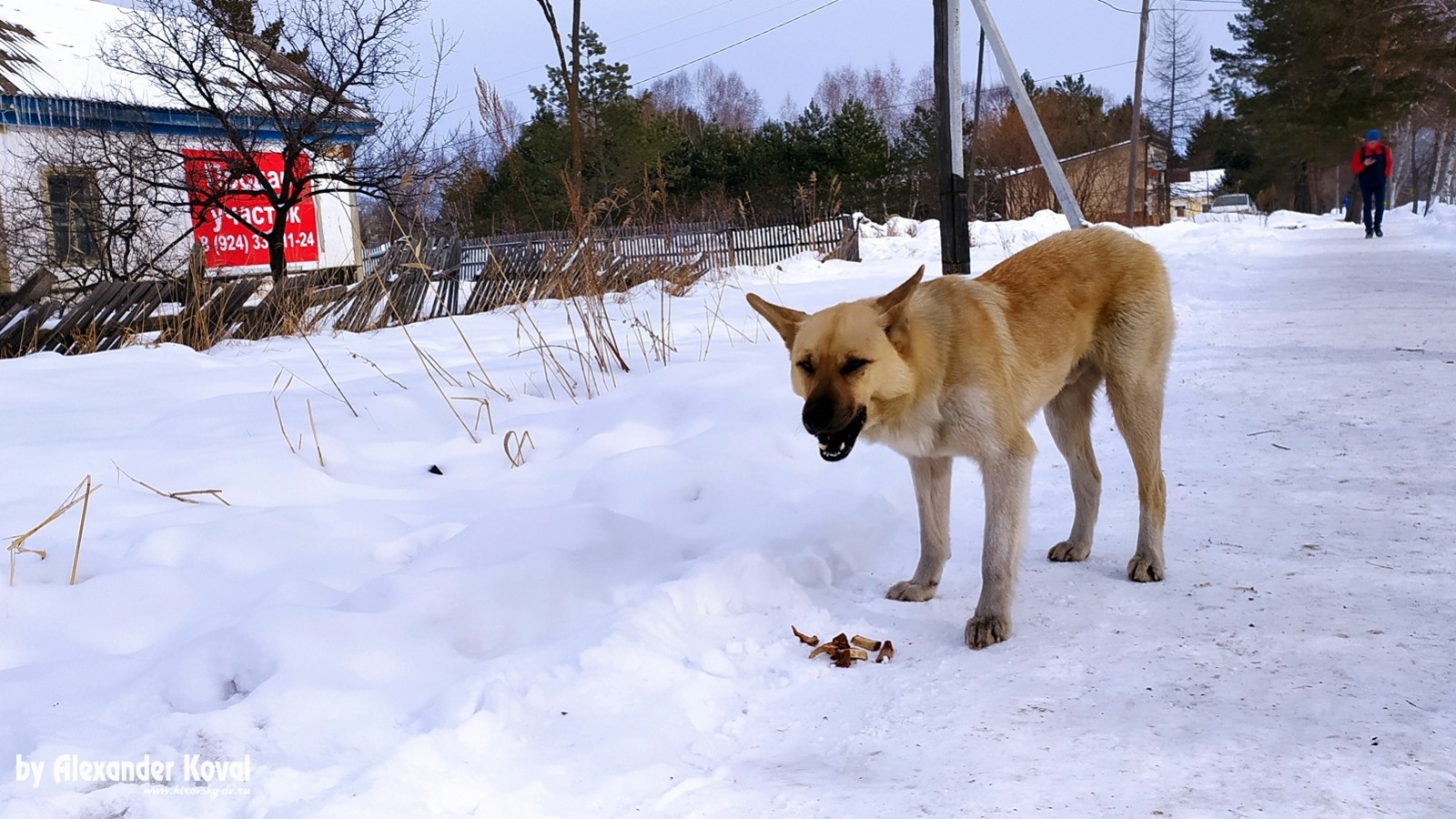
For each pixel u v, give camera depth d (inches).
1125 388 151.0
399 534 168.7
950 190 387.9
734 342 318.7
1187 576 143.6
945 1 378.6
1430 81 1550.2
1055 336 145.2
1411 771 87.0
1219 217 1509.6
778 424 216.1
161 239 622.2
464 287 570.3
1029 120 400.5
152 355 313.3
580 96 1084.5
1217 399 248.5
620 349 309.7
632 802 90.5
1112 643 122.6
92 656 126.3
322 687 107.9
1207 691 106.7
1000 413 133.3
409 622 125.2
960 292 141.3
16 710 110.3
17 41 702.5
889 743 100.7
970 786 89.7
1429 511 159.3
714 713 110.9
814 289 495.2
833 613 140.3
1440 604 124.4
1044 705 106.8
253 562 151.9
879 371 129.0
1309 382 257.6
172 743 100.0
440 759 94.3
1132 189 1374.3
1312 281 480.1
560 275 450.6
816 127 1413.6
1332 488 175.9
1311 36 1619.1
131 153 553.0
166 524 163.3
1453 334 310.2
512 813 88.0
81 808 89.7
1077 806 84.7
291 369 297.1
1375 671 107.7
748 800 89.9
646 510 177.2
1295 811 81.6
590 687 112.3
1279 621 124.0
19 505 170.6
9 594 136.2
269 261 689.0
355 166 614.2
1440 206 1227.9
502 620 131.8
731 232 794.2
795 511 171.5
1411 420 214.4
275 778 92.8
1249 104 1898.4
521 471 201.9
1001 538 130.7
